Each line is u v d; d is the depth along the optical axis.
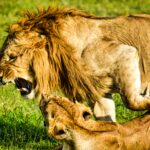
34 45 13.16
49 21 13.26
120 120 16.09
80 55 13.03
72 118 11.58
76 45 13.05
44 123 11.96
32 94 13.39
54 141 14.81
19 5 28.97
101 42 12.94
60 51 13.10
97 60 12.91
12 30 13.28
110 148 11.79
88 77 13.00
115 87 12.98
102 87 13.01
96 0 31.39
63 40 13.10
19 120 15.80
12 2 29.44
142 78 13.01
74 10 13.30
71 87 13.20
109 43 12.91
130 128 12.06
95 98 13.14
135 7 31.11
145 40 13.02
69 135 11.57
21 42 13.16
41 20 13.30
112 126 11.94
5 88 17.67
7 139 14.78
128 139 11.96
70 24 13.16
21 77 13.26
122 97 12.88
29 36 13.16
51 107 11.61
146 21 13.19
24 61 13.18
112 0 31.81
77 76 13.05
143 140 12.07
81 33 13.08
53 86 13.33
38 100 13.39
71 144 11.68
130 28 13.07
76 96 13.28
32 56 13.16
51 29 13.18
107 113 13.23
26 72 13.26
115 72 12.83
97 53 12.91
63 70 13.20
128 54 12.77
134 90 12.73
